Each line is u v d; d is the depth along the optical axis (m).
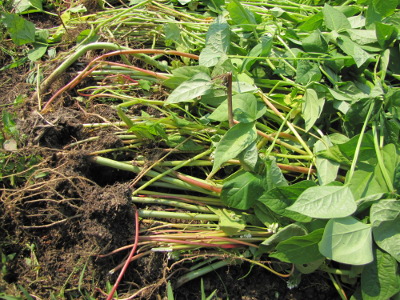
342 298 0.44
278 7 0.62
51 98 0.52
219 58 0.50
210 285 0.46
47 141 0.48
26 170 0.45
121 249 0.43
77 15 0.65
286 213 0.41
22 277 0.43
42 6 0.68
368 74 0.52
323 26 0.58
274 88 0.49
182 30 0.59
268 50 0.51
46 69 0.57
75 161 0.46
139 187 0.49
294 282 0.44
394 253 0.38
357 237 0.38
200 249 0.46
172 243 0.44
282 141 0.49
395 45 0.54
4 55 0.61
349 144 0.43
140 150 0.50
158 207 0.48
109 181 0.50
